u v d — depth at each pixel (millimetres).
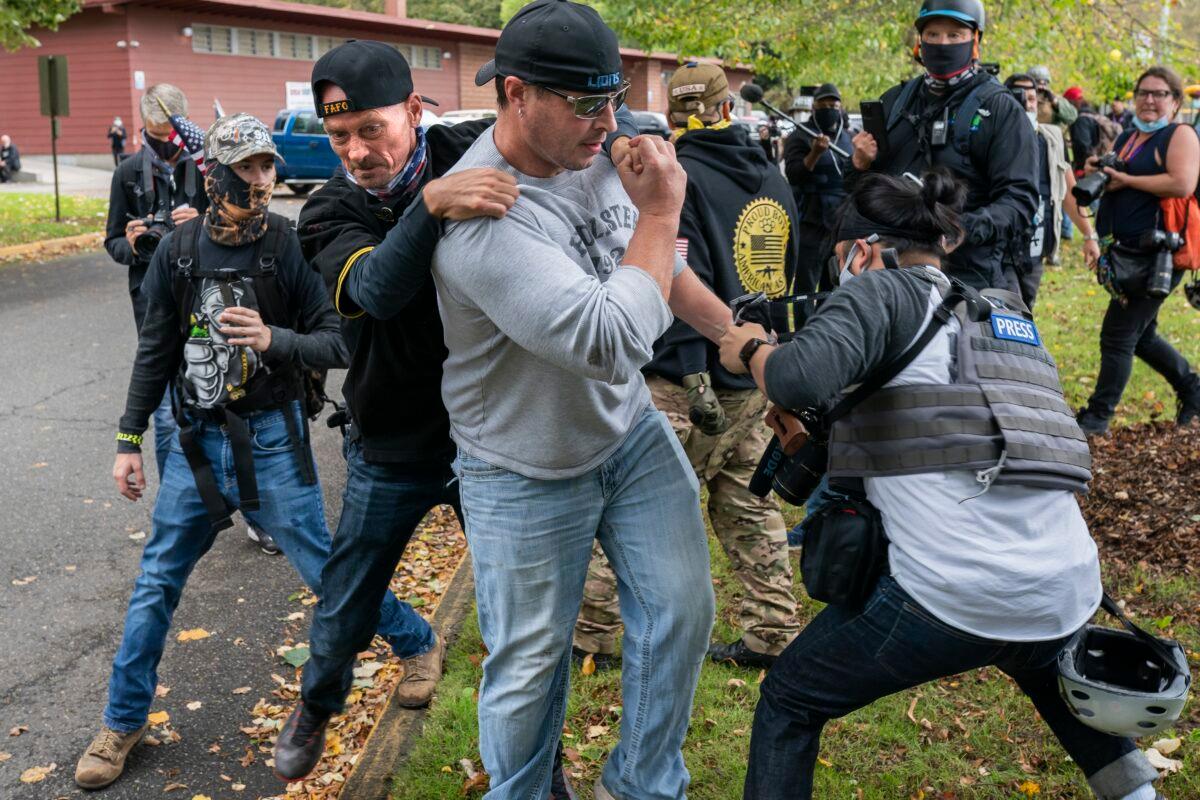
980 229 3971
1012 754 3309
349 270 2357
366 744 3494
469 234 2047
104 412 7516
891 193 2518
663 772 2584
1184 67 10242
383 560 2861
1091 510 5086
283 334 3205
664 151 2084
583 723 3535
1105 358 6023
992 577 2230
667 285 2102
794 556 4742
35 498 5887
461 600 4449
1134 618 4109
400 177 2494
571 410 2258
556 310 1994
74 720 3762
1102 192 5852
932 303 2348
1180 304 9797
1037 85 8344
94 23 29438
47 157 31078
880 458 2309
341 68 2391
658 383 3584
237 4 29625
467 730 3479
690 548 2467
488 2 52938
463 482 2420
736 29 11305
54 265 14000
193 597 4691
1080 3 9922
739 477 3705
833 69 12430
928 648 2316
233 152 3129
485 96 37938
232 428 3236
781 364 2238
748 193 3574
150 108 4949
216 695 3902
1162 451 5711
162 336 3334
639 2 11469
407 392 2627
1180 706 2291
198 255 3236
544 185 2191
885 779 3201
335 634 2910
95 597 4719
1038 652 2348
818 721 2500
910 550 2293
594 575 3770
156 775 3420
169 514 3352
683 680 2504
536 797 2568
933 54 4215
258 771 3443
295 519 3357
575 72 1972
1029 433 2268
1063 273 11766
